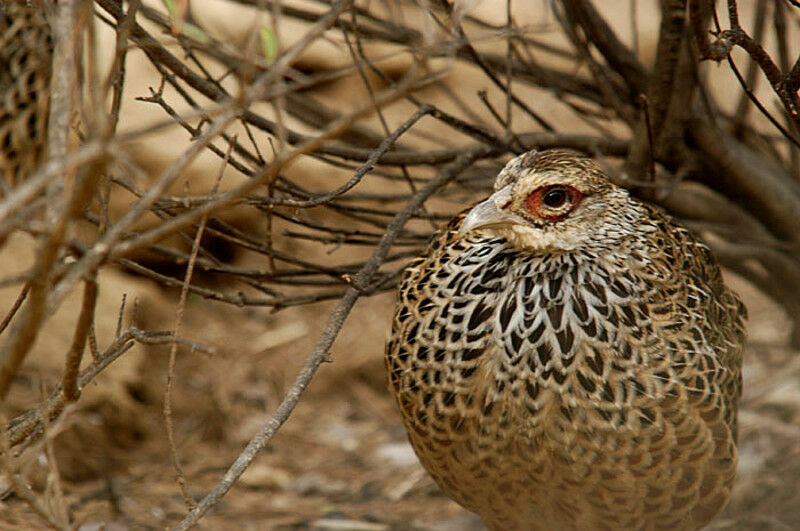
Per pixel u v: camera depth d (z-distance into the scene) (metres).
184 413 11.55
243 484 10.48
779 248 9.62
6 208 4.16
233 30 13.42
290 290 13.50
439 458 7.22
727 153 8.77
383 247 7.18
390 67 14.79
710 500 7.04
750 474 9.51
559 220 6.70
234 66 8.12
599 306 6.73
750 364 12.19
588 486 6.86
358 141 9.90
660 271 7.02
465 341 6.88
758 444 10.12
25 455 5.98
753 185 9.04
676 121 8.36
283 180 7.75
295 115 10.11
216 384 12.05
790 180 9.51
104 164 4.20
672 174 9.14
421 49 5.98
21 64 7.93
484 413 6.86
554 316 6.74
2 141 7.73
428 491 10.48
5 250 10.85
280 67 4.72
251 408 12.07
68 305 11.17
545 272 6.79
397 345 7.25
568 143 8.88
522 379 6.76
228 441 11.39
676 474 6.83
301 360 12.81
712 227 9.40
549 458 6.84
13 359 4.50
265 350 12.84
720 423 6.89
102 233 5.78
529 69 9.68
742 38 6.40
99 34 12.70
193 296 13.20
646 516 6.99
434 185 7.84
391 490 10.51
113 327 11.29
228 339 12.87
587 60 8.72
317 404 12.38
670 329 6.86
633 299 6.79
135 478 10.20
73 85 4.80
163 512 9.54
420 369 7.04
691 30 7.82
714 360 6.97
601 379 6.69
